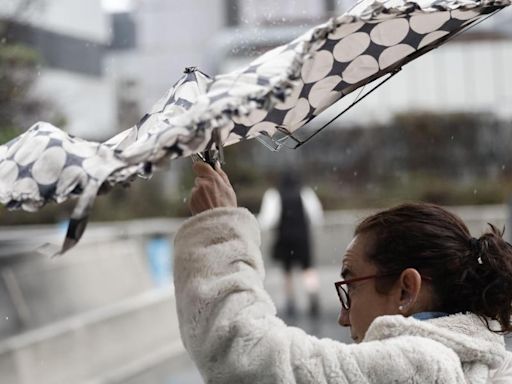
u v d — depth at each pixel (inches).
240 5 385.4
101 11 549.0
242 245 81.0
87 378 353.4
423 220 88.4
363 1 91.1
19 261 374.0
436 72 1052.5
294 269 706.8
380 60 95.0
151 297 436.5
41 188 75.7
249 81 74.8
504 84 1048.8
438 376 78.8
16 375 311.7
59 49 498.0
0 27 412.8
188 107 84.5
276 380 76.1
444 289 87.2
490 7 94.7
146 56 707.4
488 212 863.1
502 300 87.0
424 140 1007.0
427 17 93.1
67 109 496.1
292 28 396.5
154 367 389.4
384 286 88.0
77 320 366.0
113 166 73.1
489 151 1006.4
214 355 77.7
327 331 459.8
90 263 430.3
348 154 1010.1
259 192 964.0
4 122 402.9
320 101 95.6
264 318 78.2
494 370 87.0
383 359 78.5
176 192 810.8
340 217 864.9
